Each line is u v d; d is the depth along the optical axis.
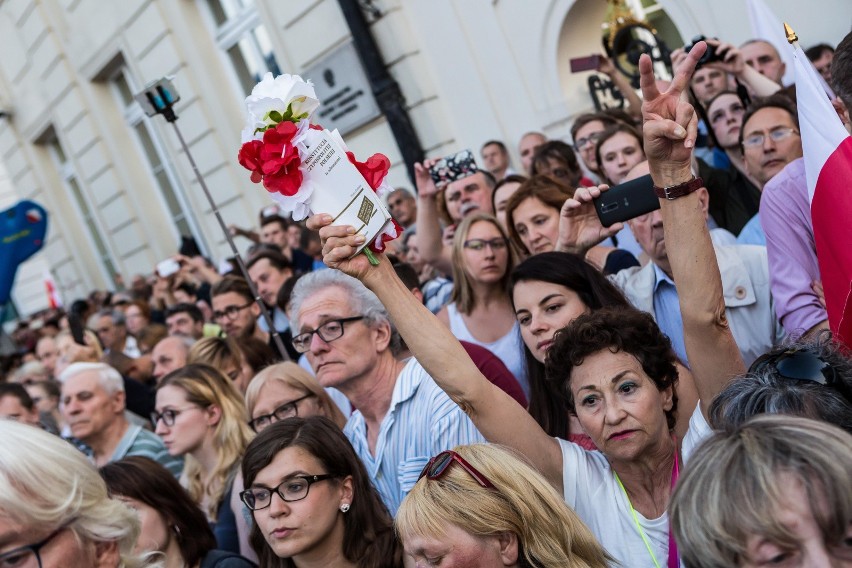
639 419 2.18
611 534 2.28
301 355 4.64
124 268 13.38
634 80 6.53
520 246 3.76
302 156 2.23
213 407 3.74
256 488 2.59
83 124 12.79
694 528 1.43
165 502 3.03
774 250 2.90
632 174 3.41
